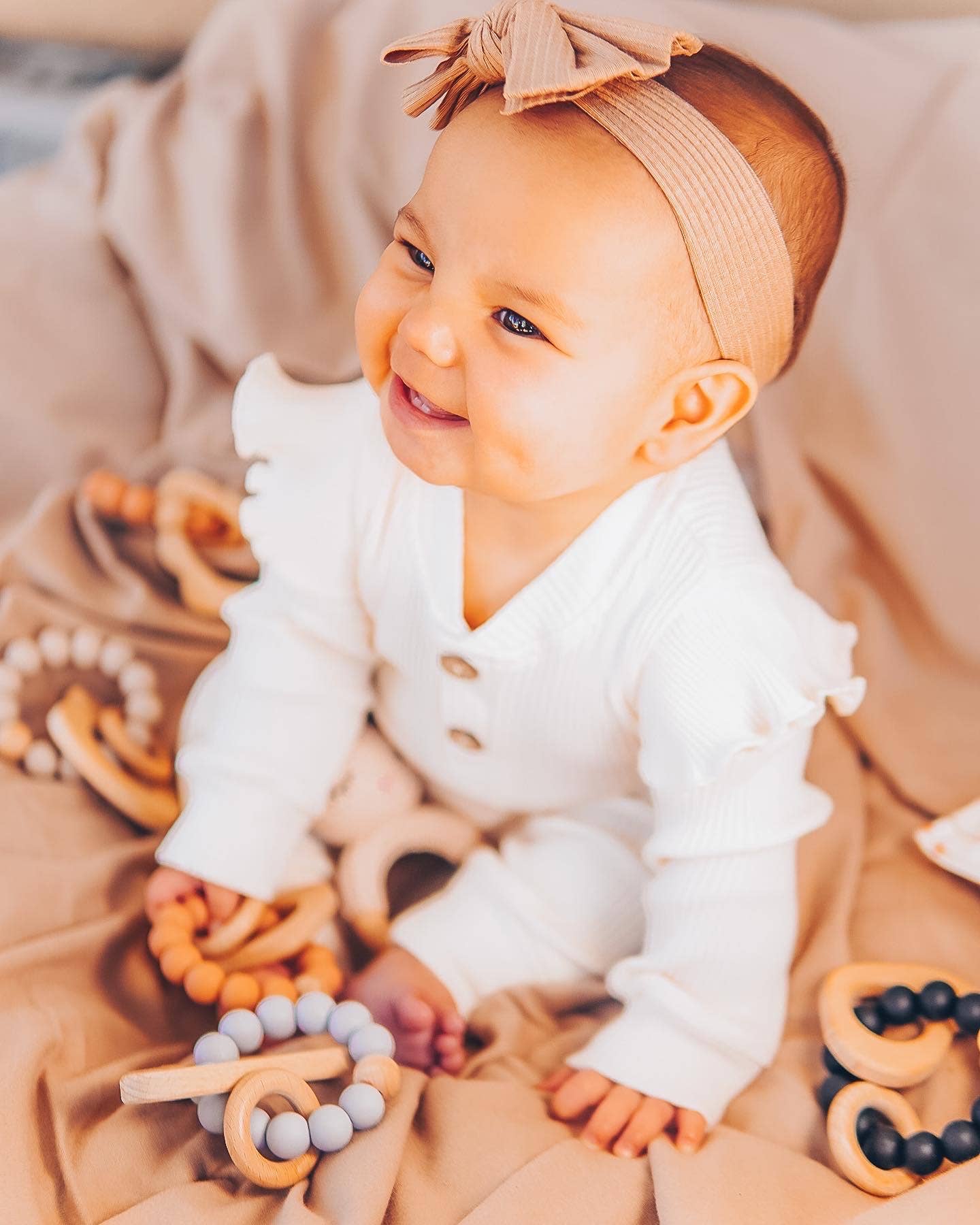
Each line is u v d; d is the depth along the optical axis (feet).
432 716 3.35
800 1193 2.68
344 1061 2.95
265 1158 2.70
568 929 3.30
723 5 4.34
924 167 4.11
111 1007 3.13
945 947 3.36
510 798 3.46
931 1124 2.92
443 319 2.42
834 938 3.35
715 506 2.97
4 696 3.85
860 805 3.73
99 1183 2.64
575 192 2.34
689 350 2.54
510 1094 2.94
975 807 3.56
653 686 2.90
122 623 4.15
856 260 4.16
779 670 2.85
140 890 3.46
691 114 2.40
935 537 4.03
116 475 4.60
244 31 4.76
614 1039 2.99
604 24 2.36
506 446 2.48
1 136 5.49
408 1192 2.64
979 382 4.01
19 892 3.25
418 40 2.50
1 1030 2.86
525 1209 2.57
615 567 2.90
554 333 2.40
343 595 3.25
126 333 4.73
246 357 4.55
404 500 3.08
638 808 3.34
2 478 4.62
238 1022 2.96
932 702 3.96
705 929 2.99
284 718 3.34
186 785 3.54
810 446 4.23
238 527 4.31
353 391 3.30
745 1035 2.98
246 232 4.59
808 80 4.20
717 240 2.43
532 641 2.98
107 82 5.51
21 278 4.65
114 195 4.69
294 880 3.47
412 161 4.46
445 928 3.33
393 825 3.57
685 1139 2.83
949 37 4.38
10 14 5.45
